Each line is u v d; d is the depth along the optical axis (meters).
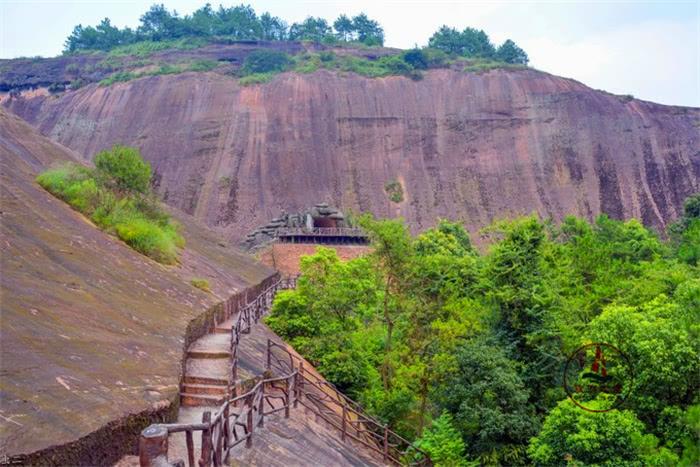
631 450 16.27
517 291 25.55
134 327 14.18
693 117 106.12
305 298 28.64
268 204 91.88
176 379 12.05
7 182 20.59
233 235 85.31
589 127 103.12
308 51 137.62
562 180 97.50
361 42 158.50
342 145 102.69
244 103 107.31
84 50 153.50
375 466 16.42
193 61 127.75
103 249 19.50
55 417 7.96
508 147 102.38
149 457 6.82
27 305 11.55
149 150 101.50
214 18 161.88
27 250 15.11
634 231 47.41
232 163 97.31
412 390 24.45
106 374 10.38
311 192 95.12
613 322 18.98
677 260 36.88
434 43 144.50
